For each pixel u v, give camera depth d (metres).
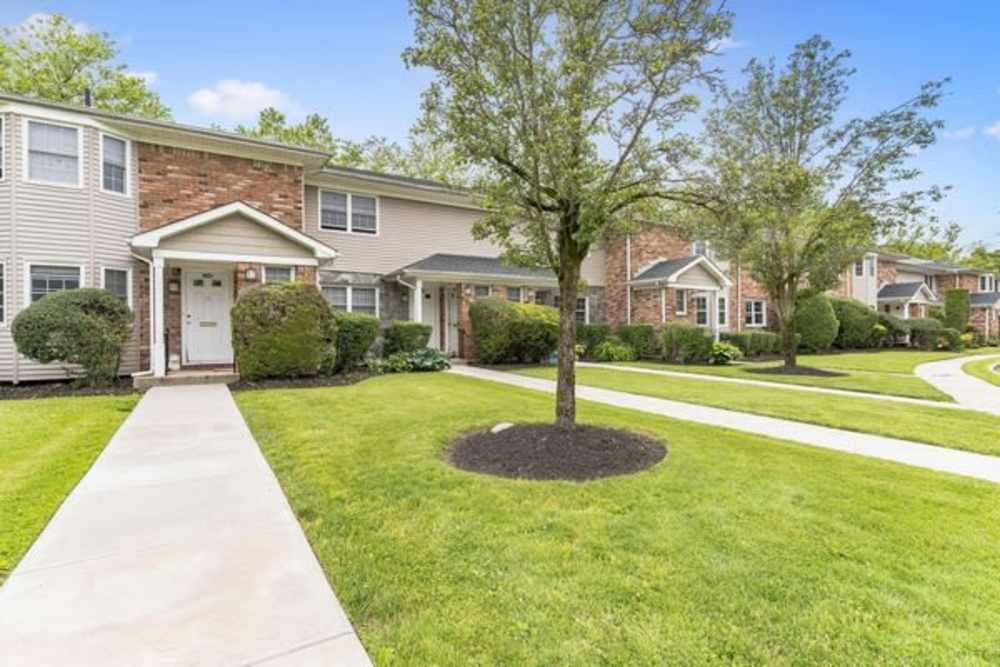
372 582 2.77
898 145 12.57
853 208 13.13
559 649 2.22
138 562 2.99
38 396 8.91
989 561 3.04
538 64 5.07
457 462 5.08
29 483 4.40
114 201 10.90
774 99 13.33
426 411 7.51
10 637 2.28
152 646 2.22
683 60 5.11
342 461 5.00
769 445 5.79
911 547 3.20
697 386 11.11
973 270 35.34
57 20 20.86
